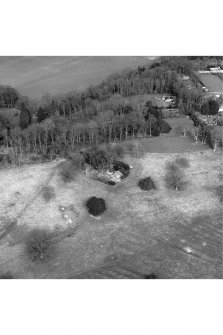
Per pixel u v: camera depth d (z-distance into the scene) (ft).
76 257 638.12
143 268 618.03
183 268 618.03
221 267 621.31
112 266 622.13
